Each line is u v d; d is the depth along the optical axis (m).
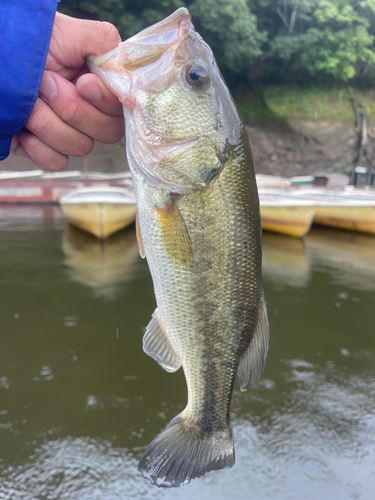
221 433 0.29
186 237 0.25
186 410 0.28
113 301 0.90
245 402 0.56
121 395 0.57
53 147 0.24
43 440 0.48
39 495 0.42
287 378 0.62
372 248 1.57
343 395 0.58
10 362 0.64
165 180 0.25
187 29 0.24
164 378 0.61
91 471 0.44
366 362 0.68
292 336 0.77
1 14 0.21
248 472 0.45
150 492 0.43
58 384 0.59
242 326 0.27
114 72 0.23
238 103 4.94
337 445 0.49
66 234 1.58
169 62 0.24
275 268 1.23
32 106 0.22
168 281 0.26
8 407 0.53
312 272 1.20
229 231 0.25
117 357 0.67
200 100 0.24
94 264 1.18
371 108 5.13
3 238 1.45
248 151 0.26
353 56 4.79
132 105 0.24
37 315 0.81
